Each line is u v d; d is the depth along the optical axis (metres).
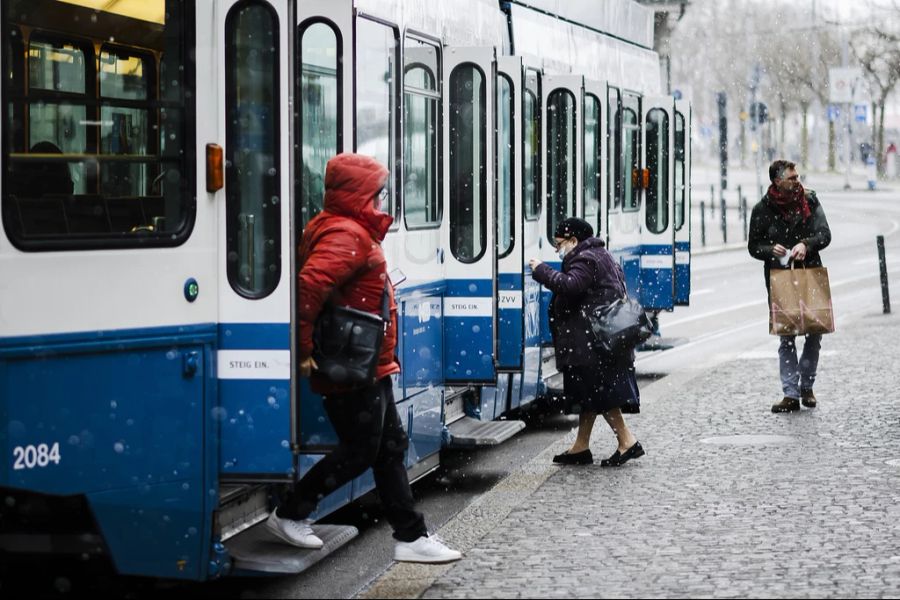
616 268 13.07
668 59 37.34
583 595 8.60
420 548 9.26
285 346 8.52
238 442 8.56
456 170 12.55
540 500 11.56
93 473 7.78
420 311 11.77
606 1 19.12
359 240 8.58
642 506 11.21
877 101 96.75
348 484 10.28
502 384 14.38
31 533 7.92
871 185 91.25
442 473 13.41
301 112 8.55
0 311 7.35
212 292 8.40
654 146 20.80
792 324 15.55
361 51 10.22
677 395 17.34
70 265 7.65
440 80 12.35
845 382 17.92
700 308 29.53
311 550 8.95
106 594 9.06
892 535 9.99
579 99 15.77
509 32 14.84
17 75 7.43
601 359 12.92
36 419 7.50
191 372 8.28
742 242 50.38
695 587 8.73
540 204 14.84
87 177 7.80
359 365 8.55
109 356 7.86
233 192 8.50
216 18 8.38
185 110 8.26
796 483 11.92
